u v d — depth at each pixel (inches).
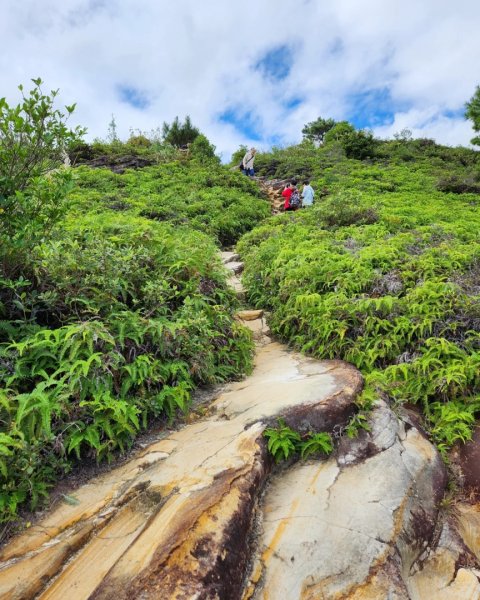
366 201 535.8
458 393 175.6
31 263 166.6
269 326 270.8
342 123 1472.7
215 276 253.8
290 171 973.8
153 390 155.1
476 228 410.6
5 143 142.7
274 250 352.2
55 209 157.6
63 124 150.6
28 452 110.3
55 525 104.7
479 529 127.2
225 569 93.7
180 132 1333.7
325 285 267.7
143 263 219.9
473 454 150.8
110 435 128.4
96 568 92.6
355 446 140.5
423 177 898.7
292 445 135.3
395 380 185.8
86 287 171.6
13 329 149.2
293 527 110.4
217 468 120.0
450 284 227.3
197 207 550.0
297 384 169.0
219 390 181.6
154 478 119.4
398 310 222.8
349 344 213.5
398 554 109.6
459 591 108.8
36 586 89.1
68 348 146.4
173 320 193.5
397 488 124.8
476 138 1191.6
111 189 582.2
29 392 138.7
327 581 100.0
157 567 89.9
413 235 356.8
